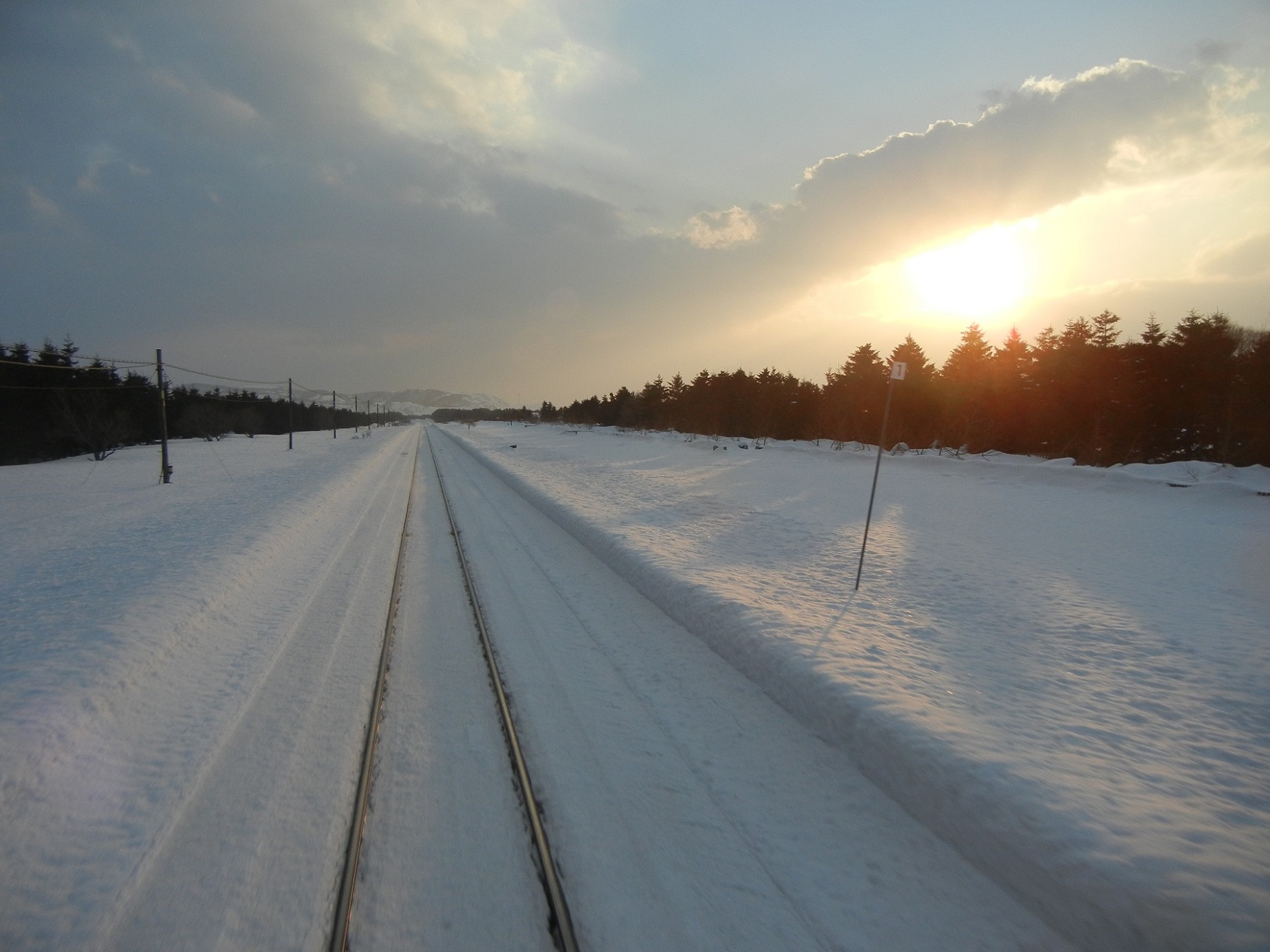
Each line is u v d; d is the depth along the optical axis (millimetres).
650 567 8797
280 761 4336
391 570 10016
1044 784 3650
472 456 38594
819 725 4836
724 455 33250
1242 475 17688
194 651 6203
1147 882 2877
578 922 3006
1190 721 4637
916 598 7746
